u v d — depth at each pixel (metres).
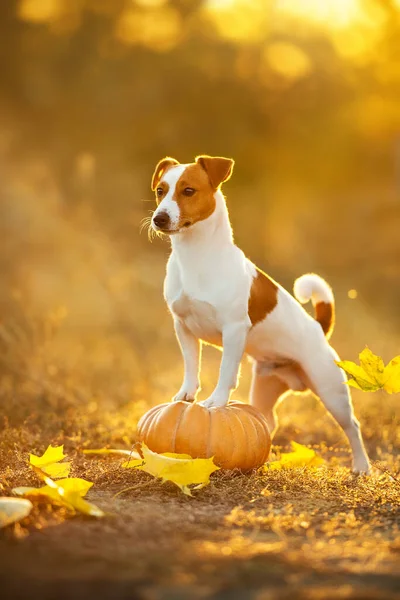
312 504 5.71
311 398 10.28
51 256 17.73
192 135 30.73
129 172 27.92
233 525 5.02
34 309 13.57
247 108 31.53
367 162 32.97
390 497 6.00
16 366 10.25
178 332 7.06
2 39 29.78
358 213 30.05
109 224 21.28
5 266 16.42
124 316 15.62
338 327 16.98
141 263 18.64
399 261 25.16
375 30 35.31
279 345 7.12
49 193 20.27
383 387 6.48
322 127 32.03
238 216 30.61
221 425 6.47
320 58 32.22
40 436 8.03
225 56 31.02
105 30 30.98
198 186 6.61
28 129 28.77
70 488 5.41
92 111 29.70
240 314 6.70
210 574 3.97
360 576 4.04
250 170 31.91
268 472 6.62
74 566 4.04
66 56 30.41
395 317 19.00
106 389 10.86
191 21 32.12
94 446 7.80
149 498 5.74
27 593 3.67
